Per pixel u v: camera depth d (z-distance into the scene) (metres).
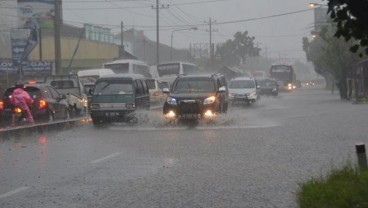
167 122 25.73
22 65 42.69
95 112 26.88
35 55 62.56
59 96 29.22
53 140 20.62
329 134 21.19
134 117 26.94
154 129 24.09
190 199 10.25
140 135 21.66
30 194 10.77
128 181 12.05
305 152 16.27
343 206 8.06
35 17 51.12
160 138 20.42
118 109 26.72
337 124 25.47
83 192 10.94
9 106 25.94
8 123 26.05
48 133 23.41
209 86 27.12
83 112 34.31
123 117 26.84
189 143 18.70
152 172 13.16
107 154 16.34
